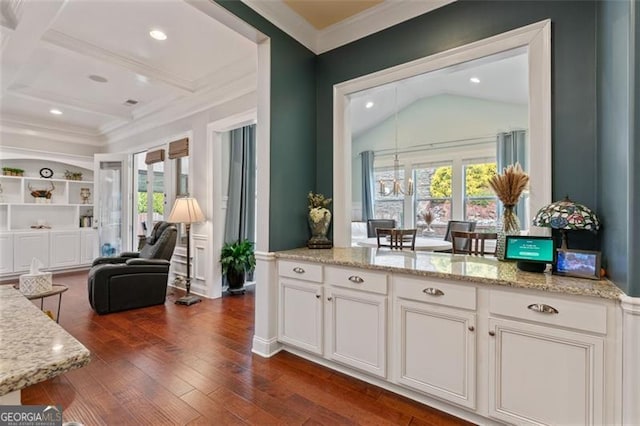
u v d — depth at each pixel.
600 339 1.37
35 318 0.85
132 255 4.48
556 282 1.52
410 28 2.52
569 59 1.89
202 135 4.38
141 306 3.77
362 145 7.38
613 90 1.45
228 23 2.37
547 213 1.70
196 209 4.06
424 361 1.86
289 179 2.79
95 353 2.57
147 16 2.71
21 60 3.01
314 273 2.37
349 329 2.19
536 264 1.74
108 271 3.54
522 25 2.05
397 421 1.76
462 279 1.71
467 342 1.71
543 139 1.94
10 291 1.10
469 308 1.70
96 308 3.48
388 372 2.01
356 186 7.46
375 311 2.06
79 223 6.10
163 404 1.90
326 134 3.02
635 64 1.21
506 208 2.11
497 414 1.62
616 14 1.40
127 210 5.75
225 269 4.41
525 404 1.55
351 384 2.12
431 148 6.41
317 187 3.08
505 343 1.60
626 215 1.28
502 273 1.74
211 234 4.27
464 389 1.72
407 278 1.92
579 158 1.84
